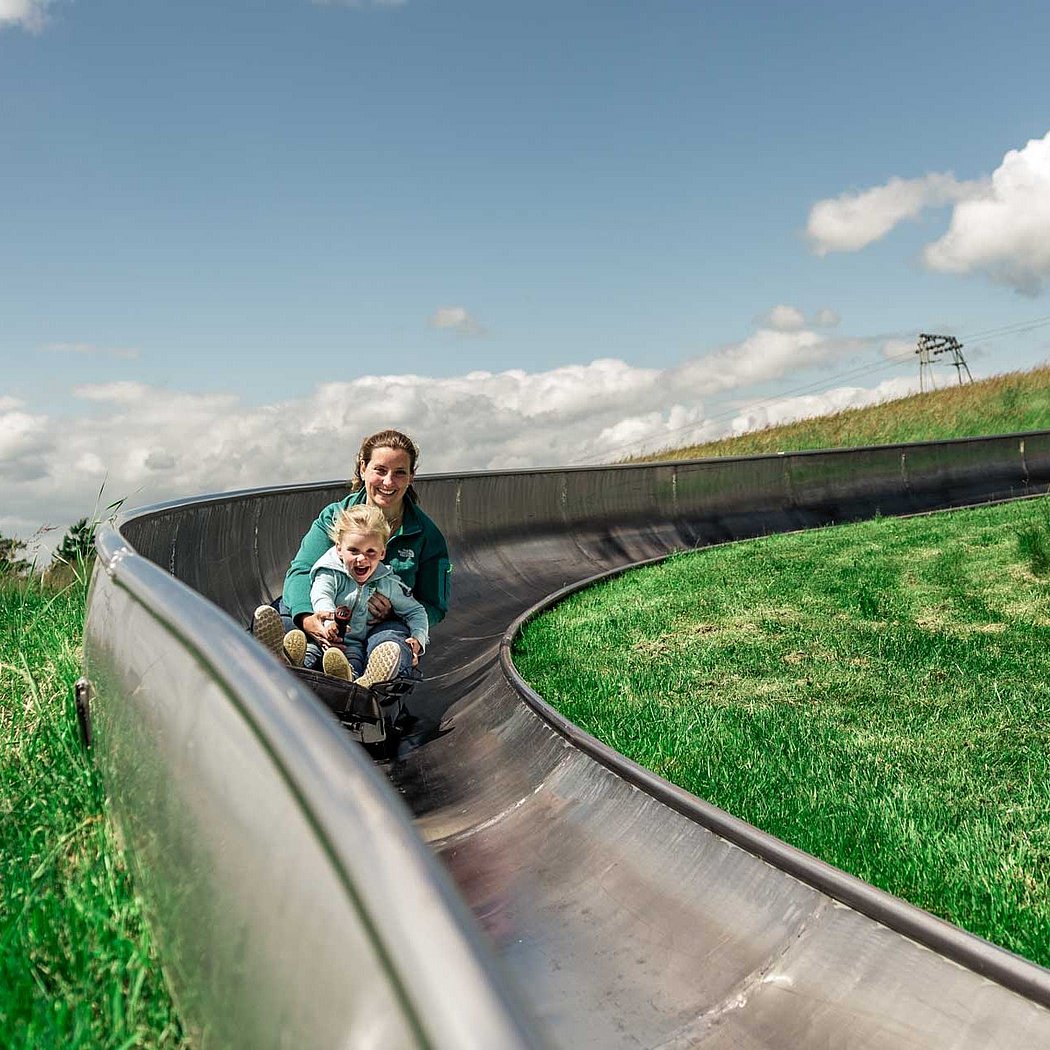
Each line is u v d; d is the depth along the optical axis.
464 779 4.52
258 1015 1.12
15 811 2.75
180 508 5.64
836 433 34.81
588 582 10.83
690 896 2.96
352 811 1.02
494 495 12.28
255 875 1.21
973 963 2.29
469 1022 0.75
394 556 5.40
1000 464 21.67
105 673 2.64
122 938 1.94
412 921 0.86
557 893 3.26
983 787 4.32
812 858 2.77
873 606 8.19
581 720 5.21
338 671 4.51
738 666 6.59
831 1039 2.36
